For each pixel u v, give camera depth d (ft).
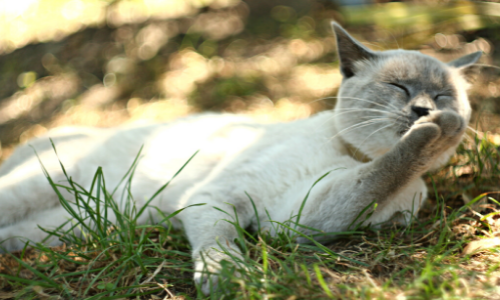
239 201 2.57
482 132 2.87
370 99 2.62
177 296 2.35
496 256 2.37
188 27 5.29
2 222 2.74
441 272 2.25
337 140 2.66
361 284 2.27
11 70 5.15
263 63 4.56
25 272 2.52
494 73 3.22
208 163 2.72
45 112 4.36
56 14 5.85
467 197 2.69
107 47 5.08
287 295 2.25
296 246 2.41
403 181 2.48
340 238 2.53
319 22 5.14
